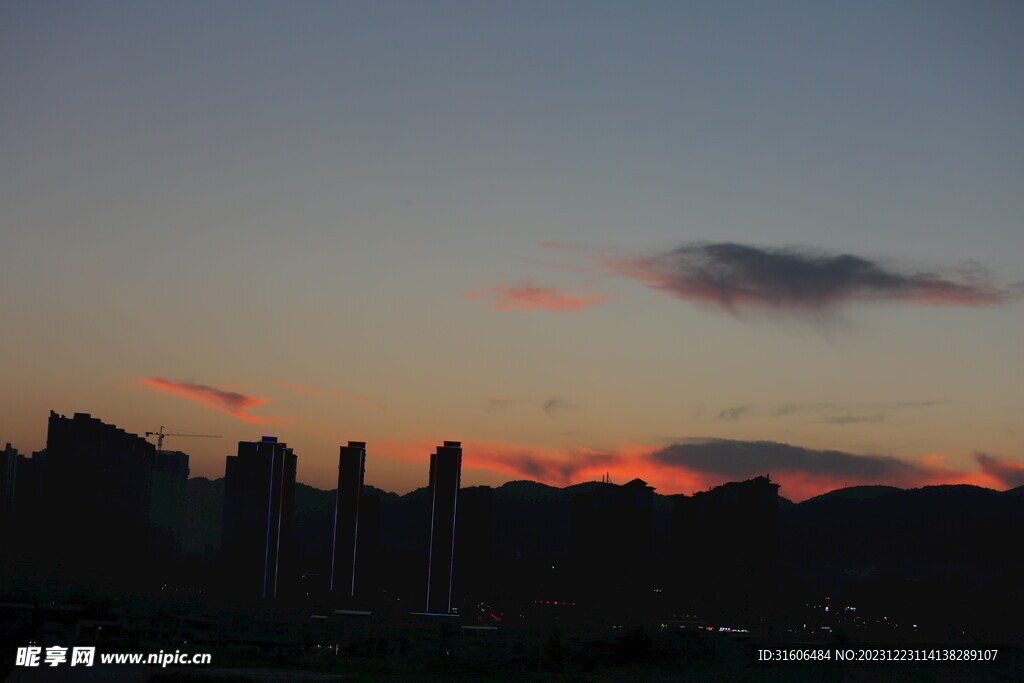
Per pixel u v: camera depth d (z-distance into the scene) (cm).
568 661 4534
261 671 4000
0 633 4566
